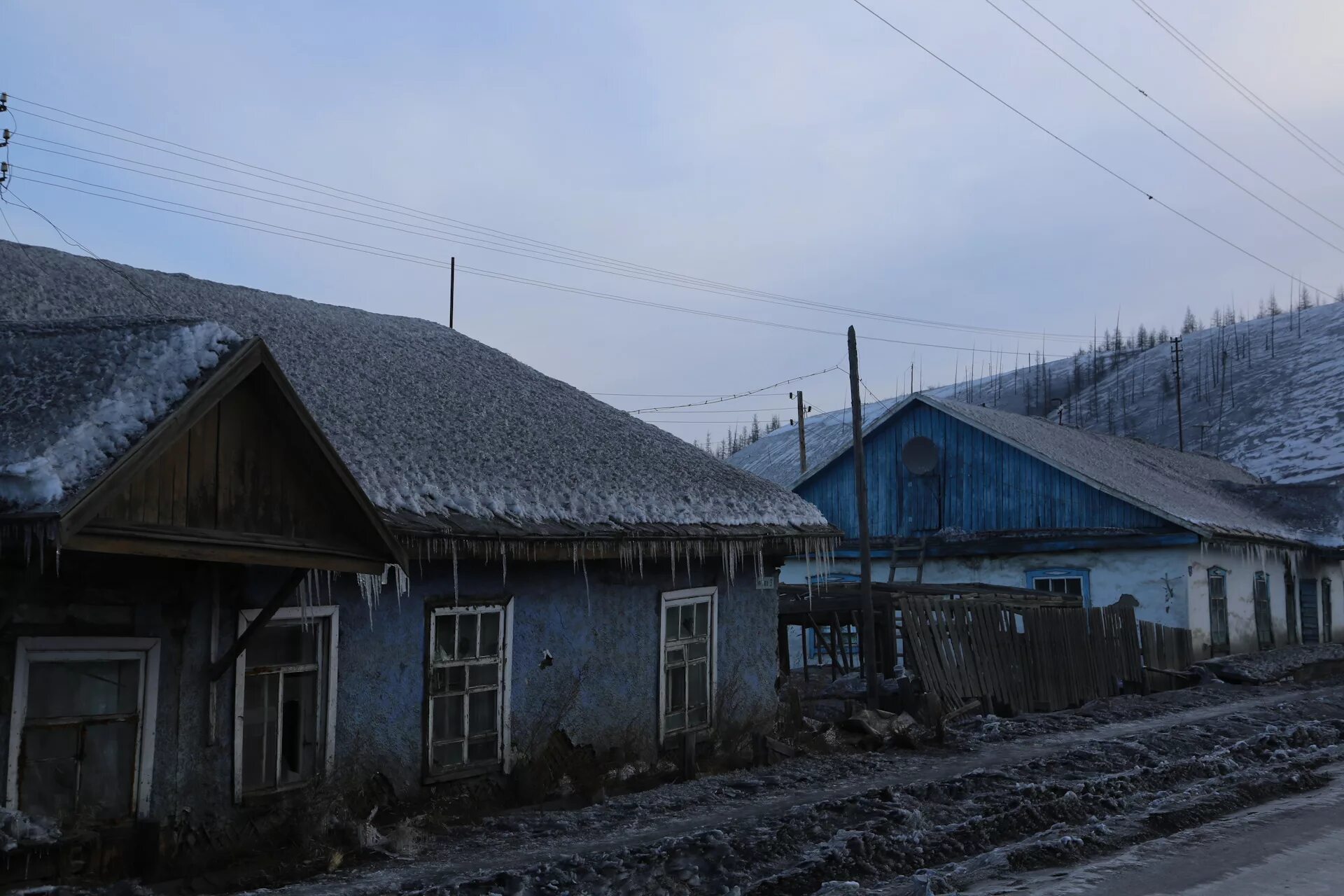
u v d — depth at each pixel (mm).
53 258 11078
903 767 10938
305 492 7082
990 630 14992
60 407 6082
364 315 14570
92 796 6469
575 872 6625
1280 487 31672
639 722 10805
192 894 6355
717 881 6707
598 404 14820
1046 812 8180
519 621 9633
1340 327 116875
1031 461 24656
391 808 8312
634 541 10172
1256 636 24672
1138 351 143500
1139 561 22328
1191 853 7180
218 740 7172
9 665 6090
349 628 8172
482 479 9484
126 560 6684
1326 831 7793
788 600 15539
